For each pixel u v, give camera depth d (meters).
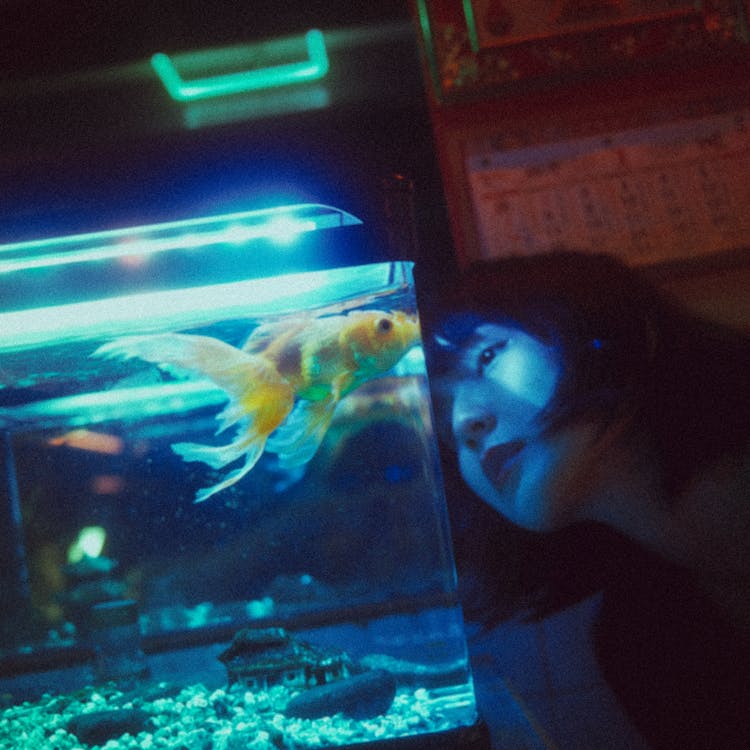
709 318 1.45
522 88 1.49
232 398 0.93
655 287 1.39
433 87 1.49
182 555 0.94
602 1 1.49
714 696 1.35
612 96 1.49
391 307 0.92
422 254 1.52
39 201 1.52
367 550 0.92
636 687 1.41
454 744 0.79
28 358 0.89
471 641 1.46
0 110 1.52
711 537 1.31
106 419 0.93
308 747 0.79
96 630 0.93
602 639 1.44
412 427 0.92
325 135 1.54
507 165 1.48
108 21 1.45
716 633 1.35
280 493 0.93
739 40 1.49
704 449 1.31
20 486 0.94
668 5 1.49
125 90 1.53
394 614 0.91
